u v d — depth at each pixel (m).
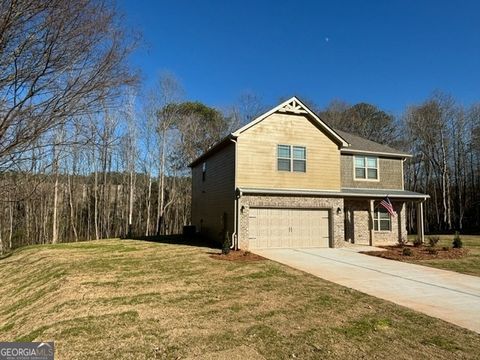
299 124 17.92
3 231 31.73
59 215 33.44
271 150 17.28
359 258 14.49
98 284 10.12
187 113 37.00
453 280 10.60
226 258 13.87
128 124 32.81
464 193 36.44
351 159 20.36
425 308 7.69
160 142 34.88
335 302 8.13
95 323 6.98
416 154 39.19
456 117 36.56
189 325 6.72
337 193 17.89
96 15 5.83
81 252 16.86
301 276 10.86
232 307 7.81
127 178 34.91
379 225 20.48
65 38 5.54
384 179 21.02
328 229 17.98
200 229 23.38
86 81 5.99
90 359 5.40
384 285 9.84
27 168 7.77
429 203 38.16
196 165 25.17
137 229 35.91
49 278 12.02
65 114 6.04
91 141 7.61
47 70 5.61
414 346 5.65
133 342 5.97
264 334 6.19
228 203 17.55
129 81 6.62
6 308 10.59
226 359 5.24
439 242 21.33
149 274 11.29
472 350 5.50
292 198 17.28
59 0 5.30
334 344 5.73
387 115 42.09
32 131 5.81
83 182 35.16
